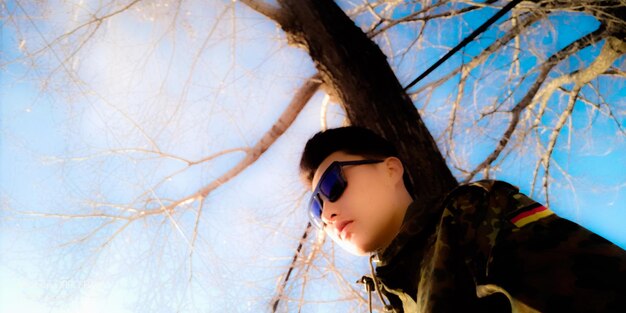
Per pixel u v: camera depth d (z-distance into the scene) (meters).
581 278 0.52
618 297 0.49
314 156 1.40
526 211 0.67
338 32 2.91
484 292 0.64
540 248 0.58
